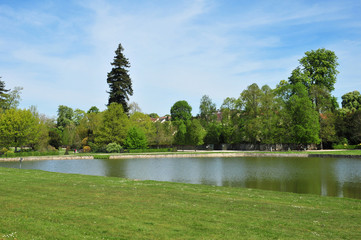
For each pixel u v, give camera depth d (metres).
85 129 75.44
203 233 7.58
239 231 7.86
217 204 11.30
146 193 13.32
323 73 67.81
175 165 38.78
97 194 12.65
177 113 106.69
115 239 6.90
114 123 64.94
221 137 75.44
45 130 58.78
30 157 47.41
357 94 84.94
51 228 7.45
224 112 74.44
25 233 6.99
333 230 8.38
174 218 8.91
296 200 13.09
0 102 65.69
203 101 86.50
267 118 62.38
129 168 35.47
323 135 62.09
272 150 66.75
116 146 62.75
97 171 32.62
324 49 68.44
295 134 59.75
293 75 70.25
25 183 15.51
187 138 74.19
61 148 83.94
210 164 39.84
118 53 75.81
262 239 7.30
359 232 8.27
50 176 19.64
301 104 59.59
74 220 8.32
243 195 13.93
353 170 30.88
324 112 64.38
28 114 53.03
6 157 47.56
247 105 66.62
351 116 66.38
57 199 11.30
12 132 50.28
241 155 55.12
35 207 9.76
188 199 12.14
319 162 39.88
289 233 7.88
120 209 9.82
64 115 101.00
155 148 71.44
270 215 9.81
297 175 27.75
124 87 73.75
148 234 7.35
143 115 73.44
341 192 19.31
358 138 63.22
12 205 9.99
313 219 9.55
